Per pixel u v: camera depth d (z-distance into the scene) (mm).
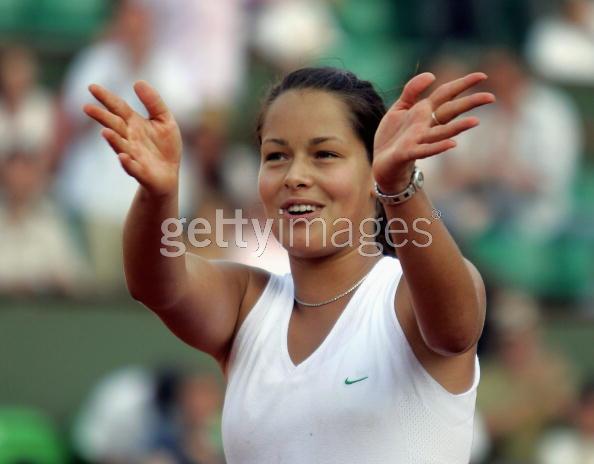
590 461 30781
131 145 10703
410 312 10977
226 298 11891
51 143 31484
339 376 11031
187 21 32781
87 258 31234
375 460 10836
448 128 9797
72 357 30594
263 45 33969
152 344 31000
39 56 32625
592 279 34750
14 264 30719
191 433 27797
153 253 11070
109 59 32156
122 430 28203
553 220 34562
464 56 36031
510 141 34562
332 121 11344
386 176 10016
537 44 36656
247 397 11430
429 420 10906
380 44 35938
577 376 32719
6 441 27547
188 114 32188
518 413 30781
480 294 10695
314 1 35250
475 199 33625
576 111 36188
